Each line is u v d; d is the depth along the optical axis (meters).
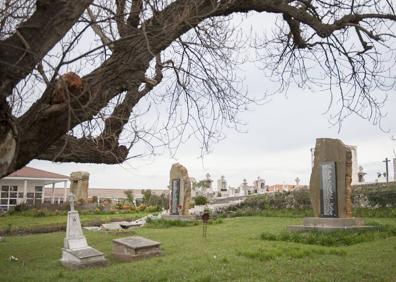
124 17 4.63
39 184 49.19
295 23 7.40
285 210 29.69
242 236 17.05
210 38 6.13
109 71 4.12
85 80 3.96
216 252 12.78
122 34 4.57
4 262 12.89
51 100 3.71
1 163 3.32
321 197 18.22
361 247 13.42
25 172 47.72
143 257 12.88
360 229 16.48
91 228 23.47
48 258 13.56
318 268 10.31
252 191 54.09
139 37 4.23
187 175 27.38
